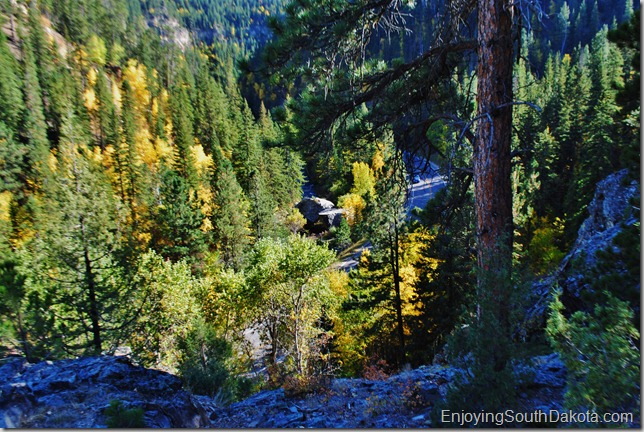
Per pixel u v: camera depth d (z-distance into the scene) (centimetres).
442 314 1630
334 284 3136
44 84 7769
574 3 9988
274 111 752
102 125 7519
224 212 4400
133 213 5056
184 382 966
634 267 541
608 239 911
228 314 2689
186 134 6944
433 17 679
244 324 2941
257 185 5288
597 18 8869
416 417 573
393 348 2034
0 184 4662
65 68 8719
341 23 629
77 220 1614
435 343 1684
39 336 929
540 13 505
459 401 421
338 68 712
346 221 5353
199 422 625
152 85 10000
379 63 718
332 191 6888
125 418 414
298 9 657
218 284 2705
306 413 649
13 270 934
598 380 332
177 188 3875
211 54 18162
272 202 5600
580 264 694
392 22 721
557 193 3469
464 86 744
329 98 701
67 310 1596
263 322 2938
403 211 1753
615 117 2495
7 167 4966
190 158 5872
